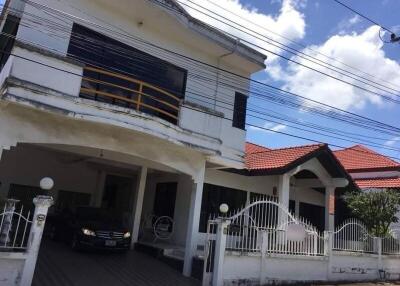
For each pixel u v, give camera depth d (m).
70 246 14.02
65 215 15.24
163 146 12.28
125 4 12.38
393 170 21.83
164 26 13.39
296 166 15.45
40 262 11.56
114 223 14.50
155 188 18.02
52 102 9.73
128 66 12.73
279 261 12.77
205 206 15.64
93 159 15.66
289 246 13.17
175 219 16.23
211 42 14.23
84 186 18.23
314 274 13.73
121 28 12.68
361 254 15.48
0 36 12.95
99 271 11.48
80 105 10.10
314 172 16.59
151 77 13.24
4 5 11.68
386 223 17.02
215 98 14.78
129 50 12.80
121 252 14.45
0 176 16.47
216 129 13.09
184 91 14.02
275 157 16.58
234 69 15.56
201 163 13.24
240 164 14.72
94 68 11.11
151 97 11.70
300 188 19.00
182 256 13.44
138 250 15.22
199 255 12.63
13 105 9.69
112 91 12.26
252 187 17.02
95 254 13.68
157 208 17.56
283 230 13.09
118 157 14.09
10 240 9.38
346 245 15.23
